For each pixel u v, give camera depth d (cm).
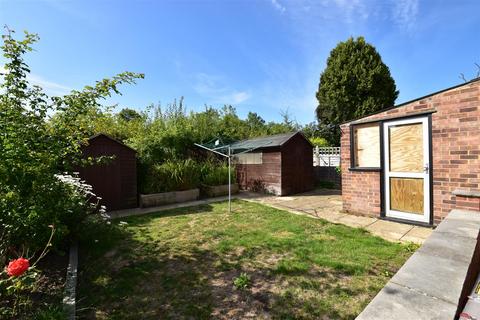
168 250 380
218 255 357
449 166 431
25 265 184
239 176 1070
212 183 895
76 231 379
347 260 323
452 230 236
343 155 597
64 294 248
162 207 707
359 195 567
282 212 610
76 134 312
